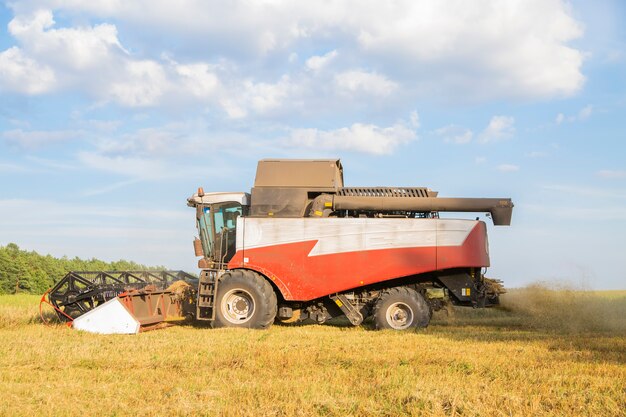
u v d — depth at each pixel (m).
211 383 7.04
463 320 14.79
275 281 13.19
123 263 51.88
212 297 13.38
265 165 13.77
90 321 12.31
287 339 10.96
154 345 10.08
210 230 14.38
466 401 6.11
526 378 7.23
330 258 13.12
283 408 5.92
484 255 13.09
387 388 6.64
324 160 13.78
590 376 7.31
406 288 13.12
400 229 13.09
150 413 5.81
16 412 5.83
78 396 6.50
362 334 11.84
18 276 59.34
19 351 9.47
